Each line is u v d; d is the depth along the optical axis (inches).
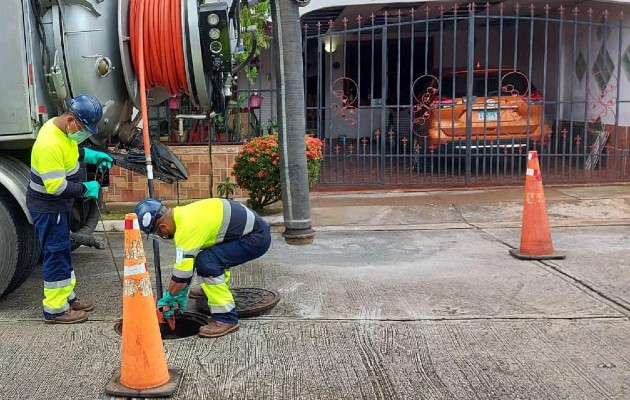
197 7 206.8
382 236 295.4
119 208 351.9
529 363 159.0
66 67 196.1
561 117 477.7
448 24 521.3
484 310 194.5
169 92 221.9
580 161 446.6
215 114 232.2
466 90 413.7
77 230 229.5
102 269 250.7
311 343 172.9
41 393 148.6
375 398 143.6
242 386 149.9
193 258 171.6
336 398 144.0
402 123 549.3
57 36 194.4
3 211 193.9
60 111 203.5
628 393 143.6
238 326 183.3
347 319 189.2
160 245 288.8
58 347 173.5
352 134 565.6
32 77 190.7
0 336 181.5
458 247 271.9
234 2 220.4
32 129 191.5
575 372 153.9
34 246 205.6
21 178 195.8
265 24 382.3
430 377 152.8
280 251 271.6
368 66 569.0
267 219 322.3
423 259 254.4
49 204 181.8
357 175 422.3
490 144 392.2
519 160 395.5
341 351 167.6
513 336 175.0
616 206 332.8
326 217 331.0
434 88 410.9
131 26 205.3
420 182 402.3
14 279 200.8
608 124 422.0
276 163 317.7
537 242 249.1
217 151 366.6
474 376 152.9
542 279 222.8
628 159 397.1
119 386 149.0
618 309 193.2
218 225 173.9
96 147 222.1
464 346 169.3
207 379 153.6
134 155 224.7
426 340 173.3
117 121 218.7
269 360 163.0
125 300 147.3
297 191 229.3
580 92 455.5
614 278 222.2
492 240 282.2
